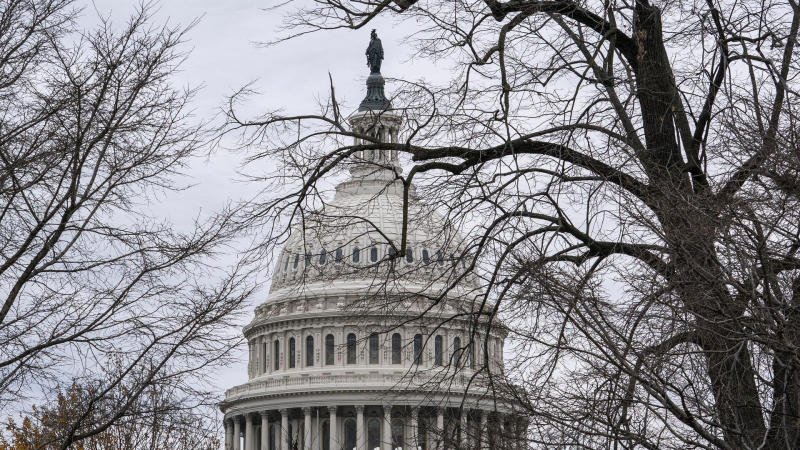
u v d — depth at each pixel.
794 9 24.91
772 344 19.34
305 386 167.38
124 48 26.08
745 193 21.17
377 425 167.25
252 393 172.75
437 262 26.12
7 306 25.17
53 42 26.00
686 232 20.23
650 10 25.36
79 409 27.22
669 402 19.95
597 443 20.84
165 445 39.91
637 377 19.78
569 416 21.17
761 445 19.27
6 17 25.58
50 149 25.69
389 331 26.92
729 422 20.23
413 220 26.11
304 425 172.00
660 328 20.23
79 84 25.67
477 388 26.11
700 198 20.77
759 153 20.98
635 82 24.81
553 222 24.44
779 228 20.45
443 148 26.11
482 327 27.09
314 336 172.50
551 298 20.83
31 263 25.55
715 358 20.34
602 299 21.02
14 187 25.33
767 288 19.91
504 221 24.38
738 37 24.44
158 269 26.33
